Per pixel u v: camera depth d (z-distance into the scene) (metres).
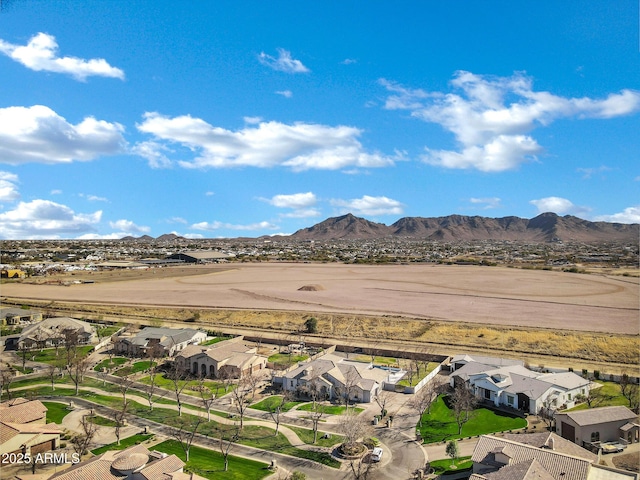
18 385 111.31
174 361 125.94
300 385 107.56
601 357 130.50
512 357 132.38
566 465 61.03
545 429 86.00
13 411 82.25
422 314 183.00
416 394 106.25
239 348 130.88
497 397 99.31
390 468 72.00
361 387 102.81
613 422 80.44
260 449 78.44
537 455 63.56
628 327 157.50
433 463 73.31
